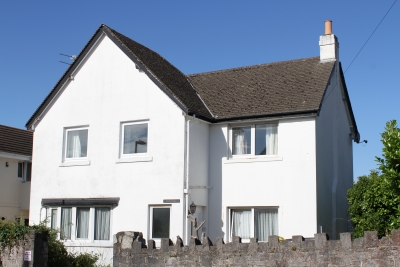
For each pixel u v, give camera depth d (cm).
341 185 2117
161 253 1438
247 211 1903
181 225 1814
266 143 1908
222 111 1991
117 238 1516
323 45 2167
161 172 1886
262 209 1875
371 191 1514
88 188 2025
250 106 1958
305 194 1791
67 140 2131
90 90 2086
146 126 1961
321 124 1916
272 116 1861
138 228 1897
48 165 2136
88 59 2106
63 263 1603
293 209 1802
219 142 1973
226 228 1908
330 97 2061
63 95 2147
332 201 1972
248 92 2081
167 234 1855
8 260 1509
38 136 2183
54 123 2152
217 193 1945
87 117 2077
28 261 1473
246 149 1941
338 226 2002
